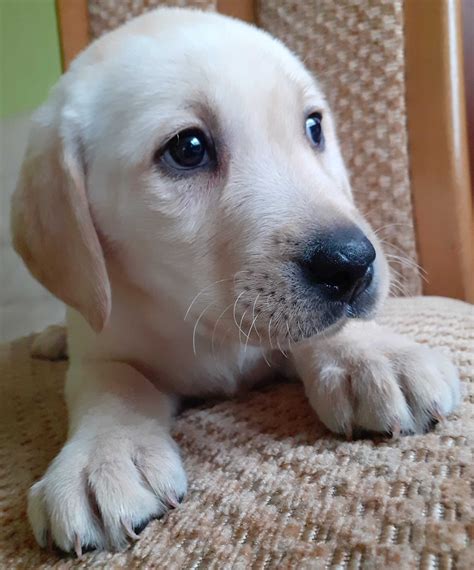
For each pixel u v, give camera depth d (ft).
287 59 0.64
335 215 0.51
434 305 0.83
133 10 1.07
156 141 0.54
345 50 1.01
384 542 0.36
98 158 0.58
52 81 1.46
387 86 1.00
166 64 0.56
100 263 0.57
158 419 0.54
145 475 0.46
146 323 0.62
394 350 0.54
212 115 0.55
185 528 0.42
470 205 1.03
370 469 0.44
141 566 0.40
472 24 1.12
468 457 0.43
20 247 0.62
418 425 0.49
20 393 0.77
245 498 0.44
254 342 0.52
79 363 0.67
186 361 0.63
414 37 0.98
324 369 0.53
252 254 0.51
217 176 0.56
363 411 0.50
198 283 0.55
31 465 0.56
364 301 0.52
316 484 0.44
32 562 0.43
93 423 0.51
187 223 0.55
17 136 1.47
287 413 0.57
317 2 1.02
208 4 1.07
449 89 0.97
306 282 0.49
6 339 1.50
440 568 0.33
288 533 0.39
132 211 0.56
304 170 0.55
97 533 0.43
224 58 0.56
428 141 0.99
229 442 0.53
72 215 0.57
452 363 0.55
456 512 0.37
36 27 1.44
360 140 1.03
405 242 1.02
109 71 0.58
